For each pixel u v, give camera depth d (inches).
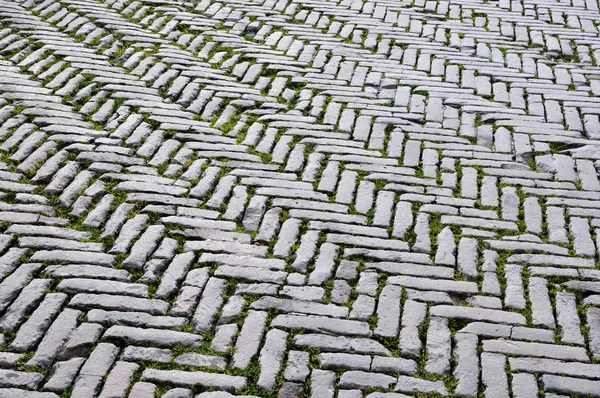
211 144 117.1
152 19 157.6
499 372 85.7
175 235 100.3
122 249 98.0
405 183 110.7
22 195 105.3
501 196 108.9
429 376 85.2
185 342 87.5
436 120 124.6
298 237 100.9
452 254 98.9
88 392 82.6
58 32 147.9
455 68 139.6
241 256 97.7
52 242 98.4
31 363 85.0
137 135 118.0
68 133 117.4
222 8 165.2
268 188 108.7
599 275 96.4
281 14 163.0
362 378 84.7
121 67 136.6
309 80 134.5
